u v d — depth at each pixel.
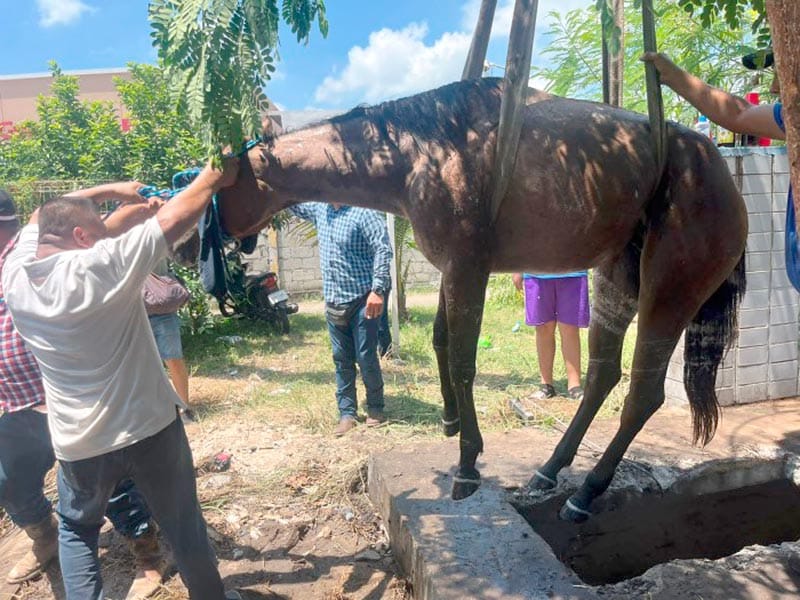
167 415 2.18
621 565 2.97
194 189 2.08
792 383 4.24
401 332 7.96
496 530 2.62
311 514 3.39
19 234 2.38
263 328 8.52
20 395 2.57
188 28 1.86
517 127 2.11
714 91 2.29
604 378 2.83
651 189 2.33
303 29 2.09
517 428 4.07
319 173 2.27
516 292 9.55
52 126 8.13
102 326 1.98
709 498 3.18
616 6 2.21
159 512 2.25
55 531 2.93
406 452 3.48
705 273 2.40
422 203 2.24
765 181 4.01
